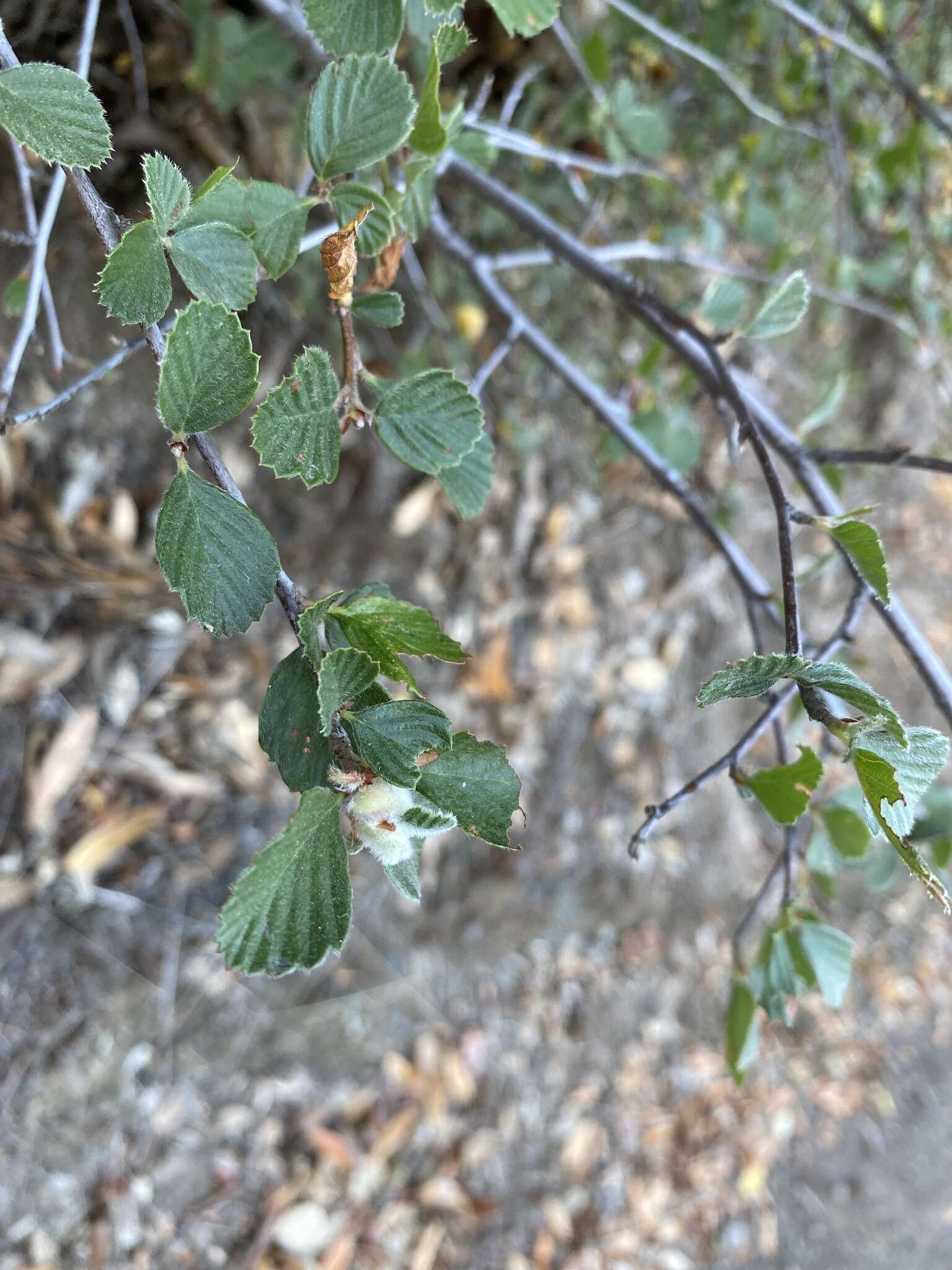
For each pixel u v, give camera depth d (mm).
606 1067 786
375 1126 660
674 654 792
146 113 368
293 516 575
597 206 458
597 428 662
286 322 490
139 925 566
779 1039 904
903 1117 942
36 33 321
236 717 577
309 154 154
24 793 511
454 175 304
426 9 152
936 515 931
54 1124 536
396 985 693
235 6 367
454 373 161
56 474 487
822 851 230
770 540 813
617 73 475
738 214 524
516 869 747
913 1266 884
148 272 136
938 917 1030
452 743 134
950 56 490
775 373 727
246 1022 619
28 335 198
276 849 123
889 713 124
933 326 516
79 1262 530
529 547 689
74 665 516
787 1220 841
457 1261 665
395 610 137
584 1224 732
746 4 434
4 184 367
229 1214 587
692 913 855
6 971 519
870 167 478
